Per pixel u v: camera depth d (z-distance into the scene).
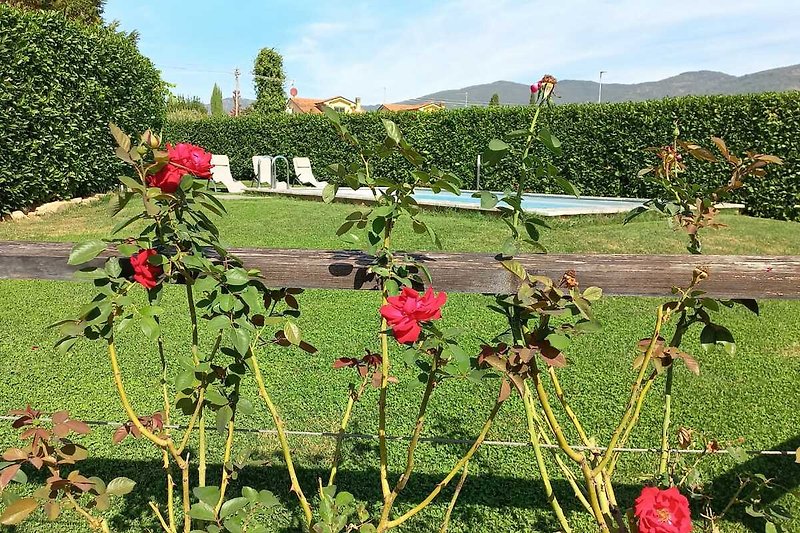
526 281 1.42
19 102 8.80
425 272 1.48
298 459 2.62
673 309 1.45
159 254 1.43
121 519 2.22
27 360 3.63
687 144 1.88
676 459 1.91
